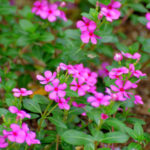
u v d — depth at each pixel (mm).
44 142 1156
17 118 1010
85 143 1035
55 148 1174
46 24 1319
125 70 1090
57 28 1329
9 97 1144
